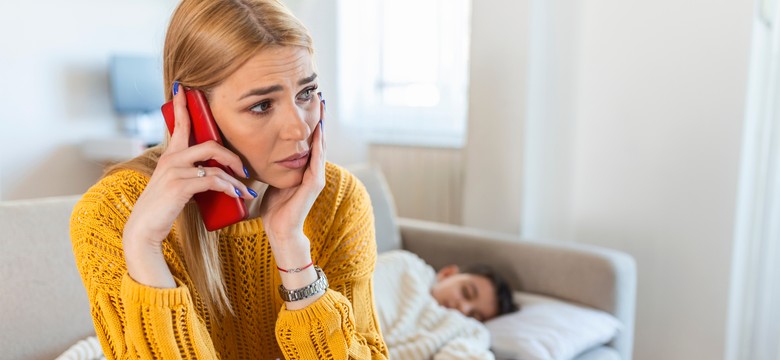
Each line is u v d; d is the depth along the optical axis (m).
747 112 2.03
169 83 0.81
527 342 1.64
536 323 1.75
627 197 2.35
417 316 1.73
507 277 2.08
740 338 2.21
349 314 0.88
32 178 3.56
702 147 2.13
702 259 2.17
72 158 3.74
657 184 2.26
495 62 2.41
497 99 2.42
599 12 2.36
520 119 2.36
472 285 1.89
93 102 3.81
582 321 1.77
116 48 3.87
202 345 0.79
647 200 2.29
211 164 0.77
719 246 2.12
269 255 0.95
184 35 0.76
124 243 0.75
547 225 2.51
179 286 0.78
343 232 0.99
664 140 2.23
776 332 2.14
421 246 2.25
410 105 3.28
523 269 2.04
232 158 0.75
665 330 2.29
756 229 2.15
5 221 1.27
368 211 1.04
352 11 3.48
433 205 3.26
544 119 2.42
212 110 0.76
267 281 0.96
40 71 3.54
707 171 2.13
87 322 1.37
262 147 0.76
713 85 2.09
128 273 0.76
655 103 2.24
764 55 2.05
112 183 0.84
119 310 0.78
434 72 3.16
